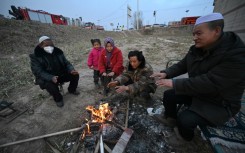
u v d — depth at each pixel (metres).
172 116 2.57
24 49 10.15
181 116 2.01
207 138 2.19
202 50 1.89
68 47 11.08
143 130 2.47
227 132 2.26
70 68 3.62
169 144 2.21
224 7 6.87
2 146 2.29
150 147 2.16
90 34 21.39
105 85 3.80
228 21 6.07
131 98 3.46
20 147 2.32
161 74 2.49
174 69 2.52
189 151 2.08
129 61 3.09
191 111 2.00
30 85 4.62
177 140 2.24
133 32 32.97
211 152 2.05
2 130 2.70
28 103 3.58
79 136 2.42
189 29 28.30
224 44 1.67
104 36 23.88
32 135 2.57
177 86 1.92
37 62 3.20
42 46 3.28
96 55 4.25
